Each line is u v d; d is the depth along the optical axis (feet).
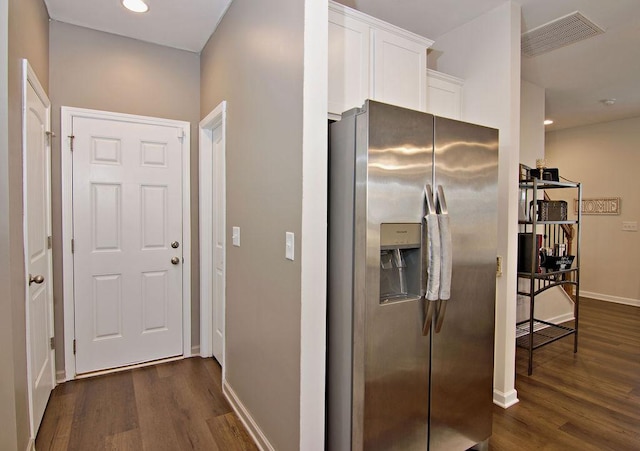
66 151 8.43
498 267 8.02
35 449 6.16
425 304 5.50
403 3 7.95
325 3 5.22
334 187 5.54
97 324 8.95
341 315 5.44
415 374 5.51
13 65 5.24
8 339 4.99
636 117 16.51
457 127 5.79
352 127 5.15
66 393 8.04
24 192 5.75
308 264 5.19
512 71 7.89
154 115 9.45
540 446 6.54
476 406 6.25
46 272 7.68
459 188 5.84
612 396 8.34
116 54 8.95
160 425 6.98
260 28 6.36
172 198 9.73
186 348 10.05
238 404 7.41
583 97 14.10
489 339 6.37
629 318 14.61
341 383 5.47
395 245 5.25
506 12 7.92
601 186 17.61
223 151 8.18
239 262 7.45
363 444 5.08
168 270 9.77
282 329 5.74
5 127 4.90
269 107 6.08
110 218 9.00
